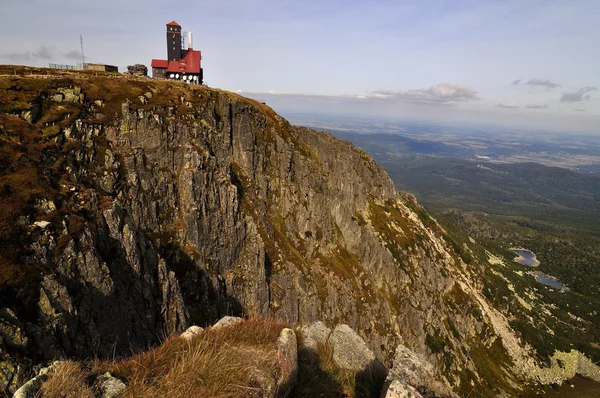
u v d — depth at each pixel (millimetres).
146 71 87188
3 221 27094
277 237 73000
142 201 48938
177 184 54469
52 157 39250
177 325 41812
